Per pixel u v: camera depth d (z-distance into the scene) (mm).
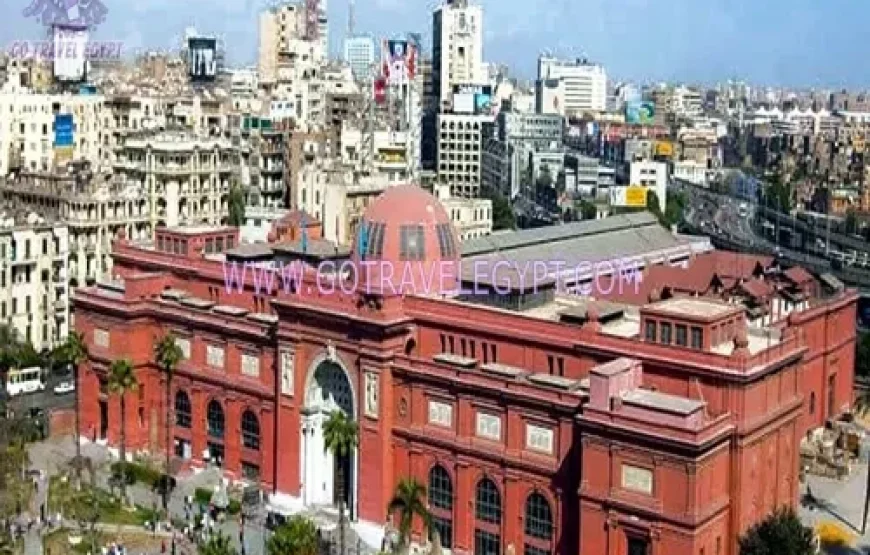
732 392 124000
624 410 121688
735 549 124062
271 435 157750
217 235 180750
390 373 143625
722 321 129750
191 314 166625
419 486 134375
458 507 139250
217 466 166375
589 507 123938
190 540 143250
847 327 198750
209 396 165625
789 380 135375
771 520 123875
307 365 150375
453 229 153750
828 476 172125
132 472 163375
